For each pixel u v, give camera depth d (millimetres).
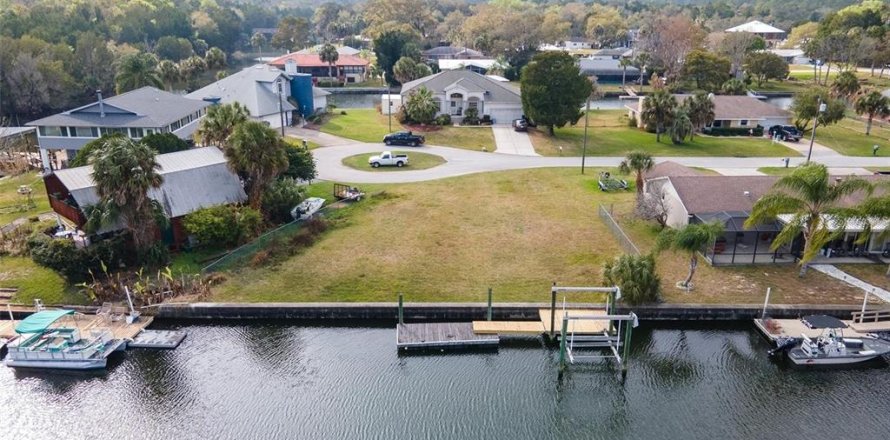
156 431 28844
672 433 29156
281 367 33656
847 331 36062
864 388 32406
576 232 50219
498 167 69812
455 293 40000
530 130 87125
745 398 31609
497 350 35594
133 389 31844
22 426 29297
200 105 79625
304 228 49375
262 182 49344
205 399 30984
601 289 34938
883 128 93625
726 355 35156
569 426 29562
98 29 154000
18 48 108125
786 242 42594
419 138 78938
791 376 33406
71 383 32406
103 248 40531
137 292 38625
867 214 39438
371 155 74125
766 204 40188
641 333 37250
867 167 70688
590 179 65438
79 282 40531
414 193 59844
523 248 47062
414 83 99312
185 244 45656
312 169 58594
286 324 37844
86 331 35719
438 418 29922
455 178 65250
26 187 58312
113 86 119500
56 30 132500
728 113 89562
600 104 123188
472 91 91062
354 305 38125
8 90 103125
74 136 67812
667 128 84375
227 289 40125
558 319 36938
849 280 41688
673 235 39156
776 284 41062
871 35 152125
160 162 47719
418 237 49000
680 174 53281
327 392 31641
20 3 178625
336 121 93125
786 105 122750
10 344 33469
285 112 88750
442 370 33719
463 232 50125
